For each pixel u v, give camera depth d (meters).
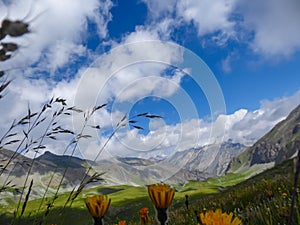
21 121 0.36
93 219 0.28
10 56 0.09
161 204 0.26
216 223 0.18
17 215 0.32
